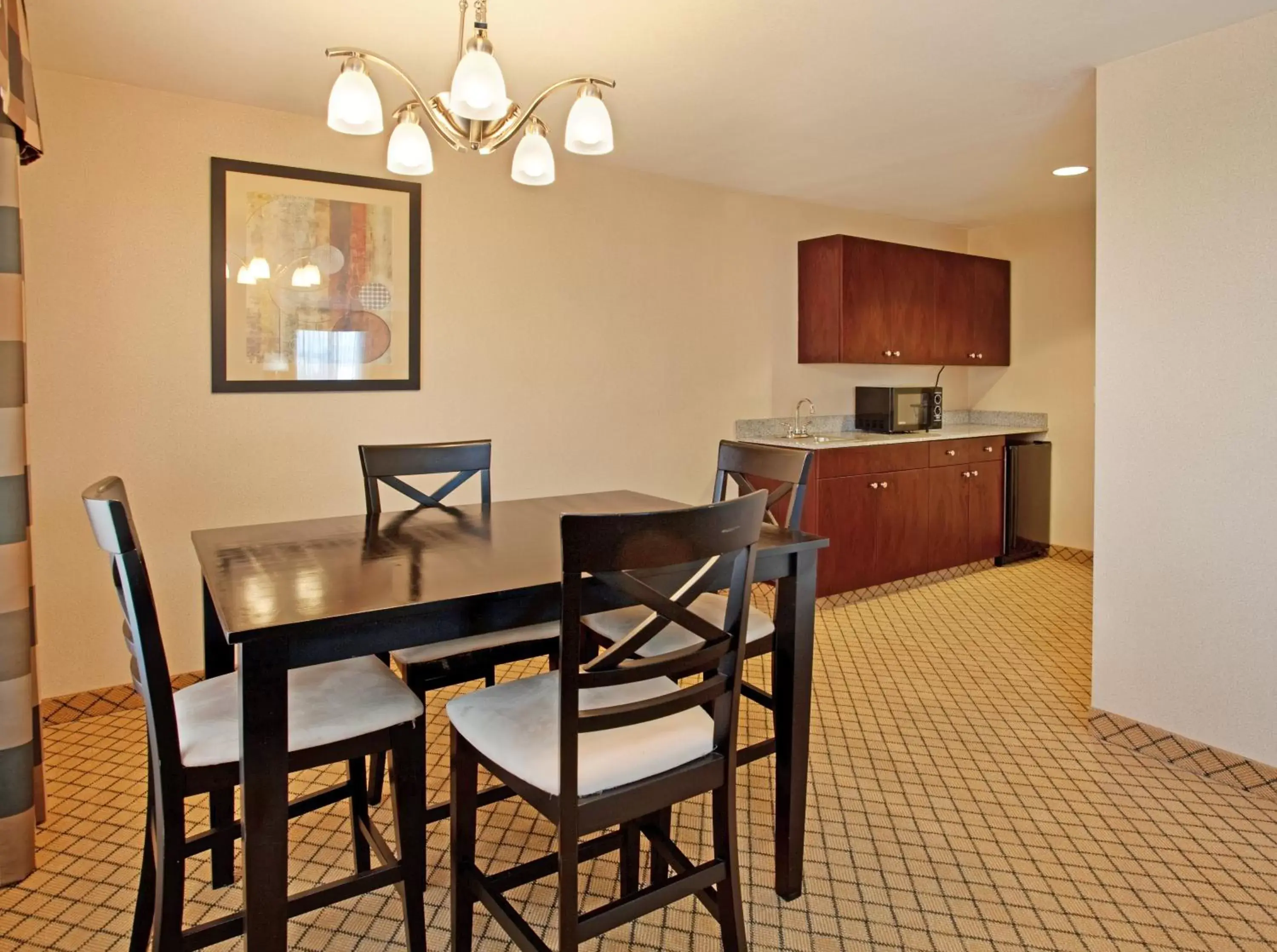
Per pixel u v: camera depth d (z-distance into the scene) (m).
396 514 2.32
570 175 3.71
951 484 4.76
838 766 2.47
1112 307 2.53
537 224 3.63
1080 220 5.03
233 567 1.65
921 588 4.61
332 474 3.20
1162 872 1.94
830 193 4.38
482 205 3.47
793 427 4.70
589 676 1.28
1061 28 2.28
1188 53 2.33
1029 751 2.57
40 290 2.62
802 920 1.76
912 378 5.36
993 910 1.80
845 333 4.44
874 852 2.02
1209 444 2.34
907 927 1.74
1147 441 2.48
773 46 2.42
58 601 2.72
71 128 2.64
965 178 4.04
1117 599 2.58
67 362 2.68
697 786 1.46
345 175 3.13
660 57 2.50
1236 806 2.24
